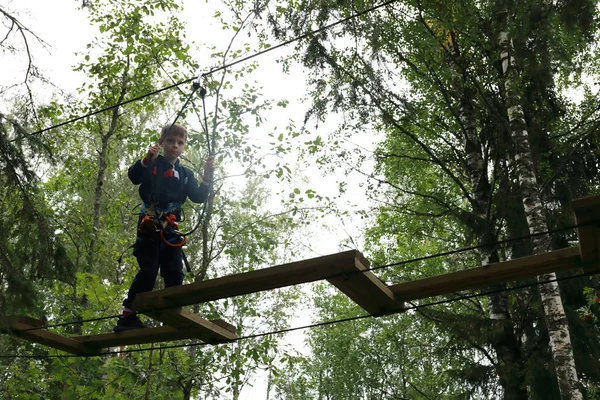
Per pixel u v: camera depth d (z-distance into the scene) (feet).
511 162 42.42
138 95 49.49
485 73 41.09
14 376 39.17
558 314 33.47
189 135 43.91
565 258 13.91
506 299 42.42
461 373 41.81
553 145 39.96
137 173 16.65
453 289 15.03
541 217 34.71
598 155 39.17
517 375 37.55
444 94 43.11
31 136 24.70
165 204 16.90
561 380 32.24
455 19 40.65
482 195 44.52
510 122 37.52
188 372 37.19
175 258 17.39
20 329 17.49
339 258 13.46
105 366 34.01
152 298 15.15
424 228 54.13
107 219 47.37
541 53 29.14
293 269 13.83
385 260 58.54
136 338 17.40
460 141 47.52
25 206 24.50
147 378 34.71
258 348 38.50
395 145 53.67
